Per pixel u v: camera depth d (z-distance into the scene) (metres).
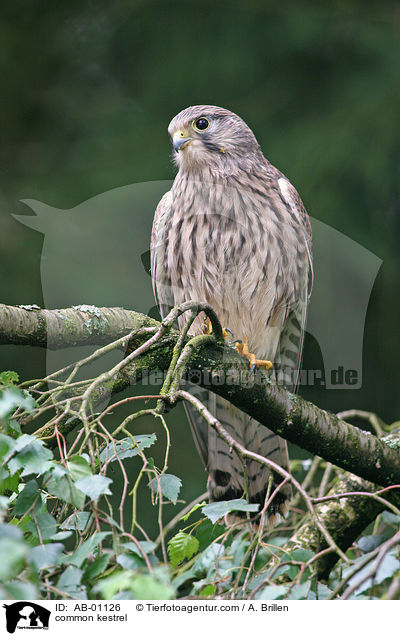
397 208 8.58
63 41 9.46
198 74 9.06
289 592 3.12
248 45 9.11
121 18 9.45
